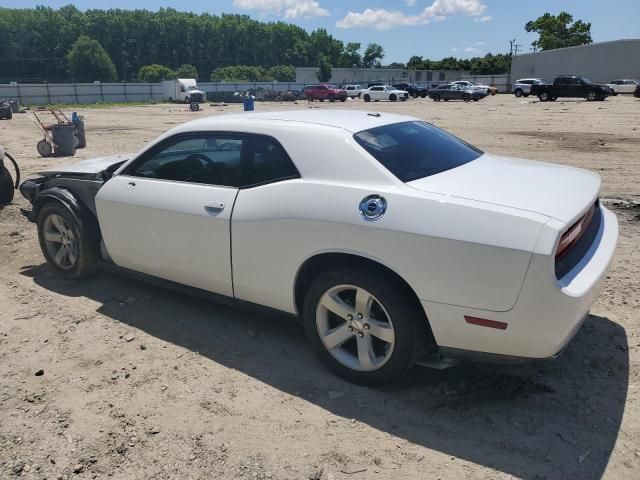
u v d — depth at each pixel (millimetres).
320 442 2939
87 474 2736
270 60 166375
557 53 64875
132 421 3125
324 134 3488
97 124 28000
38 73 136375
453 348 3039
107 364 3730
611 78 59906
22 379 3557
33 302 4707
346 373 3457
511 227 2758
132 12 153625
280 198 3465
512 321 2789
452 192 3047
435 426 3053
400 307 3094
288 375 3578
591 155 12352
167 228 4059
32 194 5148
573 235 2961
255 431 3033
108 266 4789
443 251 2873
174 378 3557
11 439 2988
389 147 3488
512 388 3373
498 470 2717
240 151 3779
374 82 88062
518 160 4137
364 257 3139
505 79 74812
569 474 2680
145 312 4508
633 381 3410
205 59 159750
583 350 3768
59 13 148875
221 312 4500
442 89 49969
